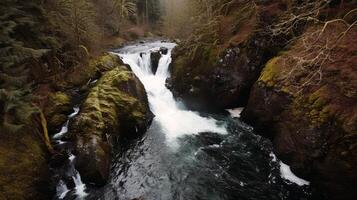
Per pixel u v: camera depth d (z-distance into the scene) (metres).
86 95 17.88
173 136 16.78
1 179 10.02
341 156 10.98
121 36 42.09
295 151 13.28
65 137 14.11
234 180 12.92
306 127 12.82
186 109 21.12
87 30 23.92
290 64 15.93
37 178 11.27
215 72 19.98
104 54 23.44
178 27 35.38
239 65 19.09
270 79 16.30
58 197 11.77
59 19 20.17
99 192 12.08
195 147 15.59
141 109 17.47
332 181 11.39
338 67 13.11
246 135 16.83
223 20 23.16
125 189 12.27
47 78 17.52
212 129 17.67
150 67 26.20
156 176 13.16
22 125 11.28
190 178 13.05
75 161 12.96
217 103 20.28
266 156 14.69
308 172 12.48
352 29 14.44
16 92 11.16
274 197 11.88
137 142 16.02
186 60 22.39
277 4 20.09
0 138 11.30
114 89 17.27
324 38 15.21
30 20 15.70
